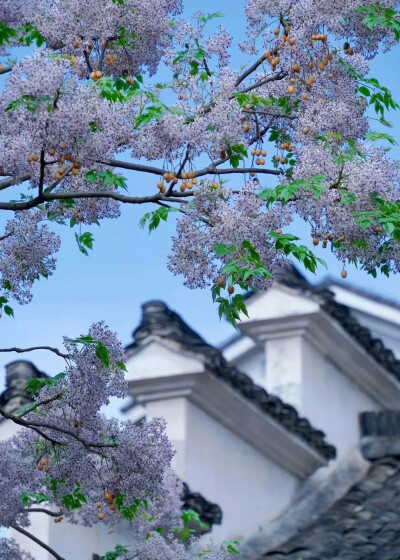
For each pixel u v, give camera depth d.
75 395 7.07
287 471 12.44
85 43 6.87
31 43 7.02
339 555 10.74
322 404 12.80
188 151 6.62
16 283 7.23
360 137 7.04
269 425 11.74
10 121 6.29
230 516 11.61
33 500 8.10
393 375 13.45
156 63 7.35
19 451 7.62
